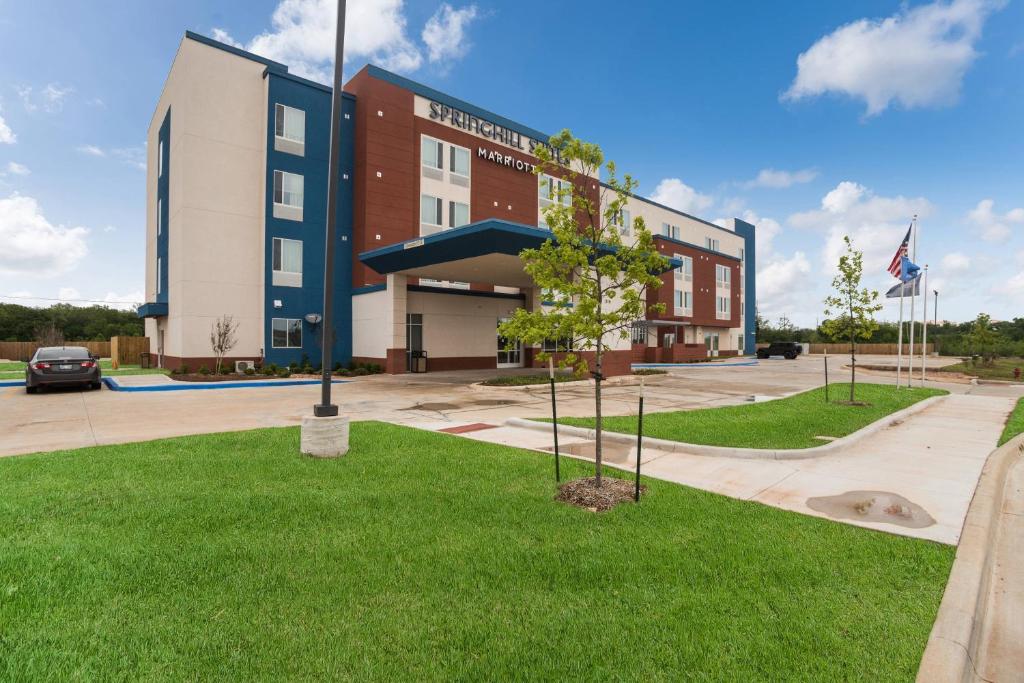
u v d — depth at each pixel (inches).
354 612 121.5
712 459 283.9
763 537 170.7
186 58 849.5
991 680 113.8
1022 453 330.6
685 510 193.9
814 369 1246.9
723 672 102.7
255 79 906.7
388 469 243.4
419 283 1010.1
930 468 269.9
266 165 897.5
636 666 103.7
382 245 979.3
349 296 987.9
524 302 1093.8
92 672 97.0
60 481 217.8
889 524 189.0
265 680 96.9
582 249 223.5
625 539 166.2
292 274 921.5
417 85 1043.3
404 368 882.8
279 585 133.2
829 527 181.8
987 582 159.0
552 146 244.5
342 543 159.0
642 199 1665.8
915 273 727.7
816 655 108.9
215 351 847.1
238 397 566.3
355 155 1005.8
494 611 123.0
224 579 135.6
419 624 116.8
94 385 634.2
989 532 187.5
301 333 929.5
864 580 143.2
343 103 990.4
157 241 1074.7
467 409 475.5
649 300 1573.6
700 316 1806.1
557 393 618.8
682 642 112.0
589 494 204.8
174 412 449.7
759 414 431.8
